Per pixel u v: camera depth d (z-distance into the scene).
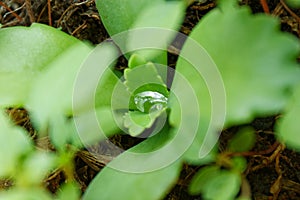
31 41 0.17
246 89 0.15
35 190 0.15
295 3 0.16
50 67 0.16
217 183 0.15
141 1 0.17
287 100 0.15
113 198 0.16
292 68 0.15
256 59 0.15
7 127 0.16
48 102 0.16
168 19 0.16
